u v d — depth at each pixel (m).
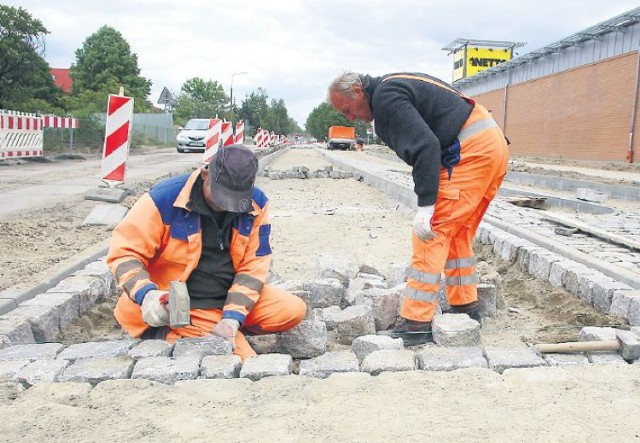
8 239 6.73
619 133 26.05
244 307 3.51
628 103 25.33
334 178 18.27
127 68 60.72
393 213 10.36
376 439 2.36
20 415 2.57
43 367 3.07
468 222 4.12
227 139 16.42
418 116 3.63
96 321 4.65
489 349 3.33
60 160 20.84
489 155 3.75
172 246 3.49
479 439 2.35
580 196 11.70
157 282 3.67
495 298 4.73
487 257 6.65
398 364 3.11
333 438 2.37
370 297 4.29
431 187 3.63
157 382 2.93
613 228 8.11
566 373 3.00
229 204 3.17
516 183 18.33
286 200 12.52
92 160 21.38
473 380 2.91
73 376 2.97
